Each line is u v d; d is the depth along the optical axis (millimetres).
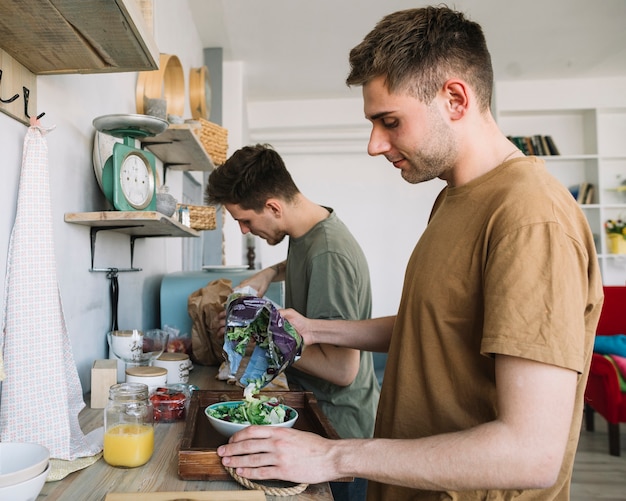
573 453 809
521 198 737
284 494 762
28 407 927
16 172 1039
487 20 4004
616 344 3496
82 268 1372
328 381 1427
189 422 975
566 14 3926
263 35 4141
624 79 5383
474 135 846
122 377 1400
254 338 1104
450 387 825
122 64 1127
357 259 1451
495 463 638
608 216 5324
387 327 1229
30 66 1090
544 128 5602
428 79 807
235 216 1586
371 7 3697
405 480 689
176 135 1812
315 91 5668
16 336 953
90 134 1433
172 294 1878
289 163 6191
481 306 790
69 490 781
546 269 674
